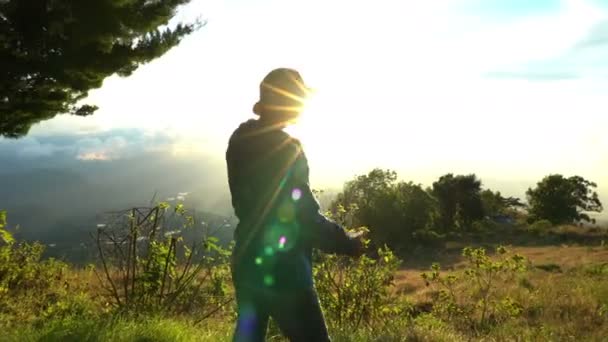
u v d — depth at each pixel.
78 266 8.91
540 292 12.26
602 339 8.59
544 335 8.65
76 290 7.78
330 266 6.99
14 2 9.25
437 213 53.09
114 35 10.35
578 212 74.06
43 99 11.03
